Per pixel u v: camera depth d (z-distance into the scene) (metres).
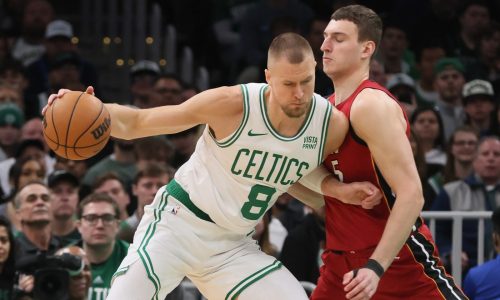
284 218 18.16
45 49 24.05
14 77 22.62
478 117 21.44
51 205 16.72
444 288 11.51
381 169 10.87
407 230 10.63
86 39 26.69
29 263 14.38
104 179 17.53
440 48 23.47
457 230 16.19
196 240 11.36
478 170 18.12
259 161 10.93
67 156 10.78
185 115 10.88
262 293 11.34
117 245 15.64
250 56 24.94
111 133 10.91
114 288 11.23
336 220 11.54
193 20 27.02
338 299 11.65
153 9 26.09
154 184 16.78
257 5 25.17
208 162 11.23
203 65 26.89
